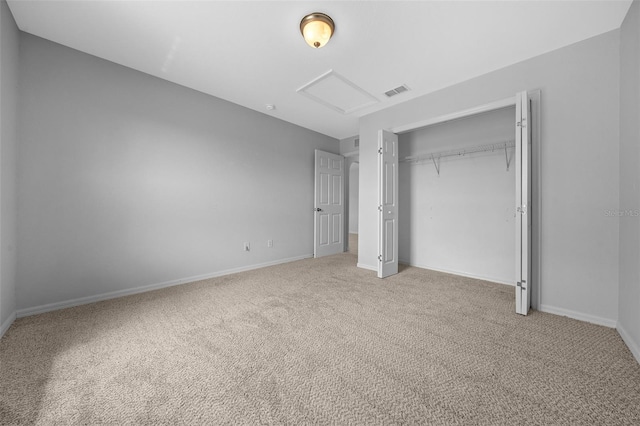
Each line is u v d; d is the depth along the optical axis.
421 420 1.12
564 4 1.81
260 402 1.22
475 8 1.85
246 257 3.80
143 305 2.43
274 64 2.62
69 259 2.38
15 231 2.08
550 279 2.29
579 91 2.17
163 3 1.82
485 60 2.50
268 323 2.06
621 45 1.96
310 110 3.85
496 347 1.71
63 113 2.34
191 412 1.15
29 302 2.18
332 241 5.10
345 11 1.89
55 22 2.04
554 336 1.85
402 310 2.32
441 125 3.65
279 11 1.90
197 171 3.26
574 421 1.11
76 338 1.81
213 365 1.51
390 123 3.65
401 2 1.80
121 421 1.10
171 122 3.02
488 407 1.19
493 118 3.20
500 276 3.16
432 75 2.80
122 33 2.16
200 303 2.49
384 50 2.37
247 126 3.79
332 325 2.03
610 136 2.03
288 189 4.40
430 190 3.79
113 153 2.62
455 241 3.55
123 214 2.69
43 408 1.17
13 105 2.01
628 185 1.82
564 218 2.22
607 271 2.03
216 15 1.94
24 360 1.54
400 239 4.16
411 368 1.49
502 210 3.15
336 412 1.16
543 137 2.34
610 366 1.50
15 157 2.06
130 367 1.48
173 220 3.05
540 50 2.33
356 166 8.52
